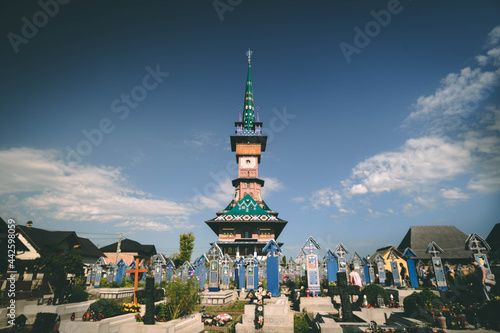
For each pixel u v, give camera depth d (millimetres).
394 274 17484
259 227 50688
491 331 7262
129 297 19953
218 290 18703
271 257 14766
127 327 9469
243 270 22844
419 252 38281
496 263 14867
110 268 26516
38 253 28297
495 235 31672
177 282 12094
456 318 7680
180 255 46188
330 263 18094
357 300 13531
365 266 20438
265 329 10500
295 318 12602
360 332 8406
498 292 9125
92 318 10094
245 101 72938
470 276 10977
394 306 12469
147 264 58094
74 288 16188
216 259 19406
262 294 11062
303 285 17406
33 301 16016
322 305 13805
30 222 32281
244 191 61688
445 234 40906
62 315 12453
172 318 11109
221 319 12328
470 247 14289
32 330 9750
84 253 41281
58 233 33875
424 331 7637
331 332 8812
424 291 9508
